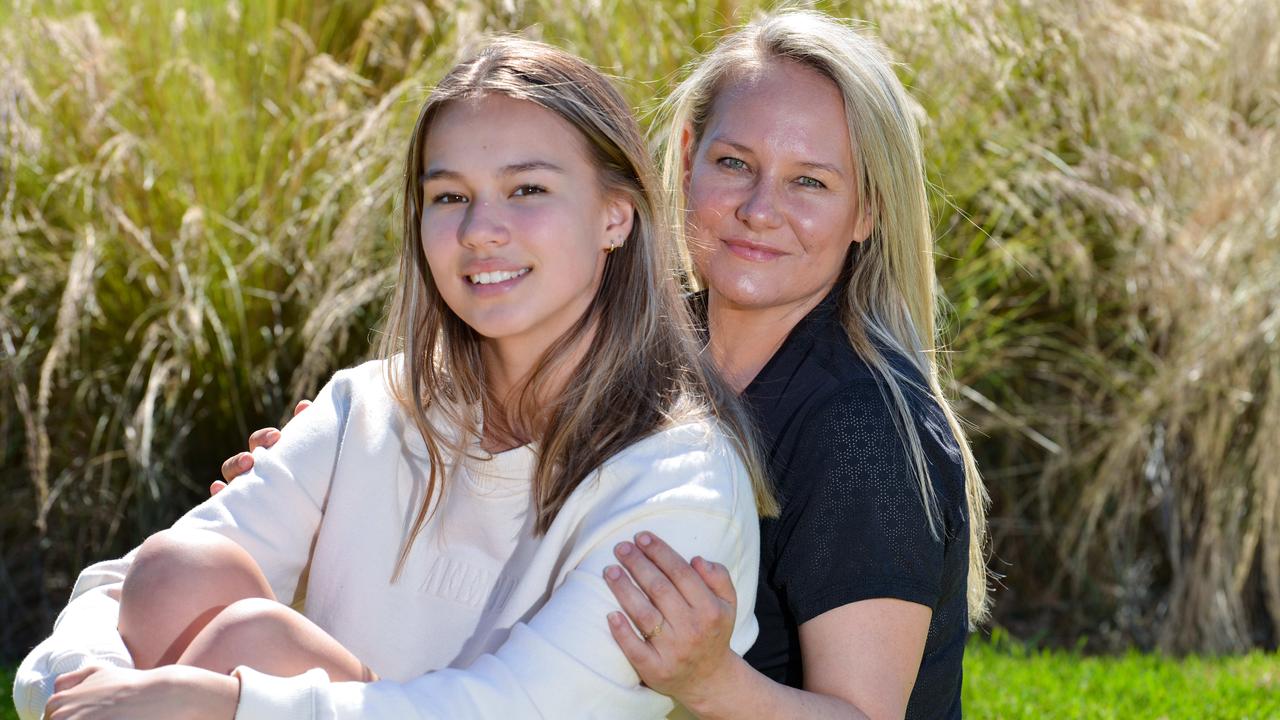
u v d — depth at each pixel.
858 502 1.81
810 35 2.12
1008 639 4.39
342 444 1.95
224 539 1.80
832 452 1.84
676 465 1.72
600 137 1.80
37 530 4.54
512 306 1.76
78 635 1.76
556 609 1.64
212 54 4.95
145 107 4.79
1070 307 4.87
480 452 1.87
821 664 1.79
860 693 1.77
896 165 2.09
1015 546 4.79
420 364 1.92
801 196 2.09
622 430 1.77
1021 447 4.82
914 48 4.54
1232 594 4.59
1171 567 4.78
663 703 1.71
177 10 4.87
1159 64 5.00
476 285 1.78
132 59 4.87
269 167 4.70
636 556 1.60
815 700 1.71
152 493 4.31
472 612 1.81
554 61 1.83
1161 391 4.54
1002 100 4.83
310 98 4.79
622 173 1.84
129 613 1.74
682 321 1.91
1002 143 4.75
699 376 1.85
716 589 1.61
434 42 5.04
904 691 1.81
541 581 1.72
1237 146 5.01
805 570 1.82
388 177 4.36
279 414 4.41
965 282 4.60
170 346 4.41
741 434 1.82
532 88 1.78
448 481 1.86
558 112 1.78
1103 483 4.58
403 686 1.57
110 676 1.53
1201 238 4.82
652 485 1.70
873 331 2.04
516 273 1.76
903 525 1.80
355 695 1.54
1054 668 3.99
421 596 1.84
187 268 4.44
